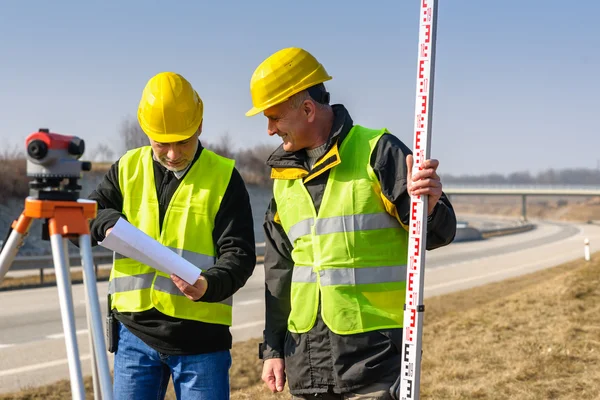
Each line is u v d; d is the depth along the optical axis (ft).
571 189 290.97
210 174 10.45
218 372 10.25
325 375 9.60
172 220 10.34
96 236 9.51
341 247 9.46
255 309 37.42
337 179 9.57
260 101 9.55
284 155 9.89
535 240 134.62
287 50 9.68
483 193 290.97
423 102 8.49
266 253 10.62
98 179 96.68
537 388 17.92
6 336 28.86
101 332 7.10
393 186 9.18
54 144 6.91
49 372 22.35
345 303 9.41
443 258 83.10
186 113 9.95
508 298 36.22
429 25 8.45
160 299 10.03
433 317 33.65
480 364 20.71
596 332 25.00
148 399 10.41
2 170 86.79
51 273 56.49
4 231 81.46
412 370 8.55
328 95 9.78
